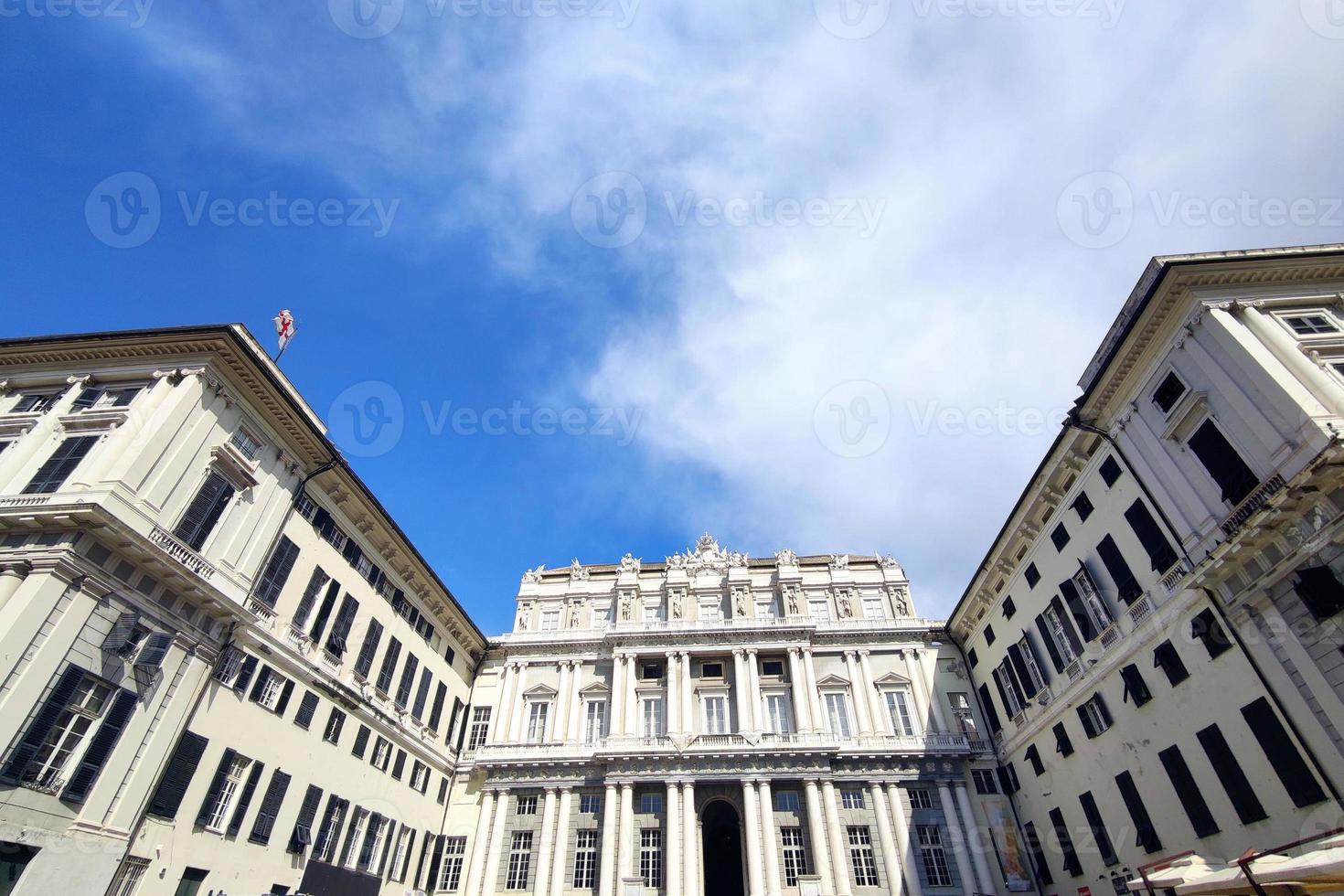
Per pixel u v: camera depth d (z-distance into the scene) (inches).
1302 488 768.9
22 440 982.4
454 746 1765.5
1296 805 810.2
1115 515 1130.7
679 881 1487.5
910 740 1678.2
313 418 1214.3
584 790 1665.8
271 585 1120.2
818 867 1480.1
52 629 784.3
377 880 1312.7
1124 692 1134.4
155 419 958.4
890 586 2015.3
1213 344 927.0
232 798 1006.4
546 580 2175.2
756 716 1712.6
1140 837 1096.2
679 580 2026.3
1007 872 1471.5
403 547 1494.8
